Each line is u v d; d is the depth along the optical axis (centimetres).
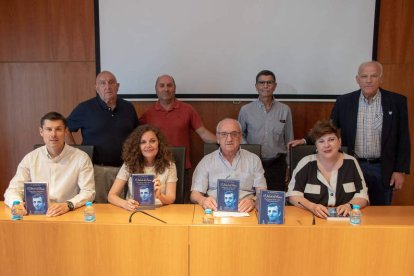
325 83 348
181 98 351
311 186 214
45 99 356
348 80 348
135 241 150
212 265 150
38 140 362
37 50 349
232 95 349
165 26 341
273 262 149
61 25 345
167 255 150
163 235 149
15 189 219
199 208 212
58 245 152
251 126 323
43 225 151
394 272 150
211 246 149
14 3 342
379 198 268
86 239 151
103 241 151
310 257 149
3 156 365
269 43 342
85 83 352
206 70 347
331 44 343
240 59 345
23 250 153
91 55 348
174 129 311
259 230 147
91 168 231
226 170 231
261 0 336
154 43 344
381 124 258
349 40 343
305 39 342
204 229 148
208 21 340
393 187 265
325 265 149
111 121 287
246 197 220
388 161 261
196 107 354
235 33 341
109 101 284
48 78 353
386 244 148
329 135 203
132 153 227
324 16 339
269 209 174
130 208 205
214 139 319
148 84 350
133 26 341
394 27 343
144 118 316
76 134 360
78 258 152
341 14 339
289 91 350
